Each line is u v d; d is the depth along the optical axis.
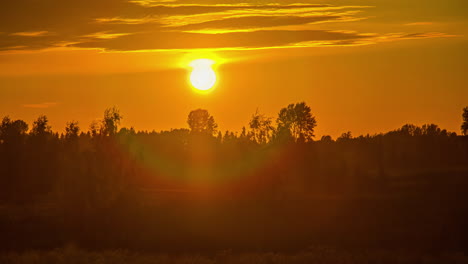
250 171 116.38
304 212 103.00
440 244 87.88
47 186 123.44
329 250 80.88
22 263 74.19
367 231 94.50
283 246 88.56
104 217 97.31
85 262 74.69
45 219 96.44
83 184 103.25
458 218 100.56
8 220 95.88
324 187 122.88
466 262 75.75
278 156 125.56
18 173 126.50
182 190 119.56
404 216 102.25
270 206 105.56
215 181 119.00
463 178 135.88
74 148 137.00
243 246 88.69
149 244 89.06
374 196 115.88
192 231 93.44
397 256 78.00
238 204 106.44
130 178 108.44
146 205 104.00
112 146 110.38
